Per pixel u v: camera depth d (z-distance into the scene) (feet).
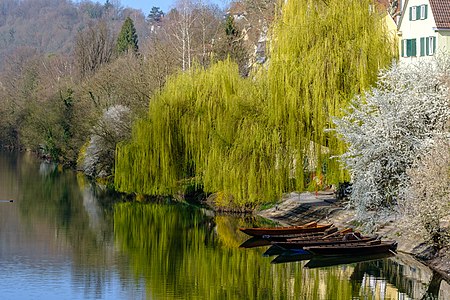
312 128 170.81
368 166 148.36
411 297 120.57
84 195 257.96
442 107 148.77
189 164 207.82
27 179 310.45
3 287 130.41
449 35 209.46
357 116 152.15
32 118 401.29
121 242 170.60
